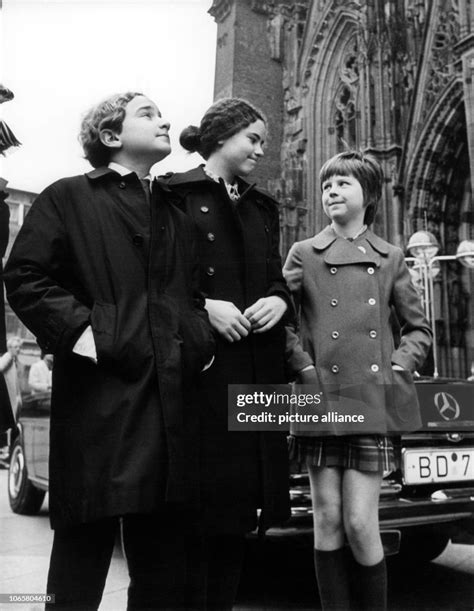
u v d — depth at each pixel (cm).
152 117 256
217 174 284
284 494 254
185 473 222
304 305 307
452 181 1892
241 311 263
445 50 1875
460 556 498
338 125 2430
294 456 344
